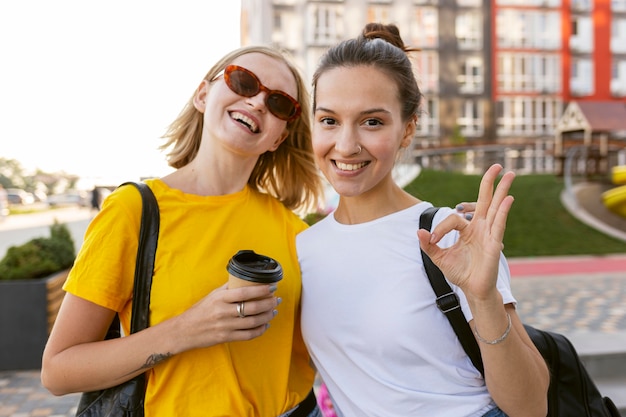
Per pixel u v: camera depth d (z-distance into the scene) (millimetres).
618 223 15180
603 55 34375
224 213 1615
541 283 8859
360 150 1494
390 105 1493
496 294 1234
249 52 1712
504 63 33438
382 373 1479
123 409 1404
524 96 33625
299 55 30547
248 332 1319
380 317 1470
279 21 30750
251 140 1639
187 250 1515
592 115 22641
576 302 7184
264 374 1562
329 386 1640
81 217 27984
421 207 1593
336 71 1495
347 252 1595
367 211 1630
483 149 29703
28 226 22359
